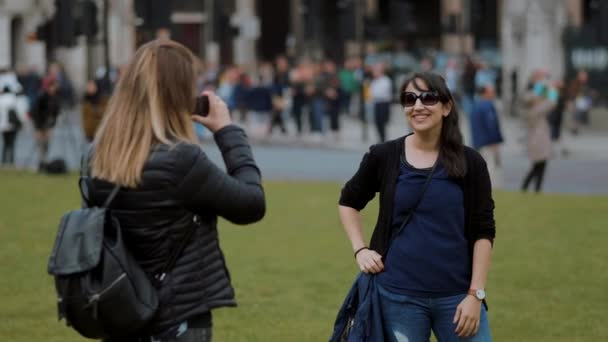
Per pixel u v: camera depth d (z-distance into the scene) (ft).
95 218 33.06
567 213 105.81
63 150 194.59
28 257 85.35
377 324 40.09
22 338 62.69
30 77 236.63
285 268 81.05
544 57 271.49
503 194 122.01
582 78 241.35
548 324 65.36
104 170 33.86
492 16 420.77
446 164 39.93
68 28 165.68
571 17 320.50
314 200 118.01
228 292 34.37
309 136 240.12
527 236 93.09
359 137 237.86
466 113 250.57
